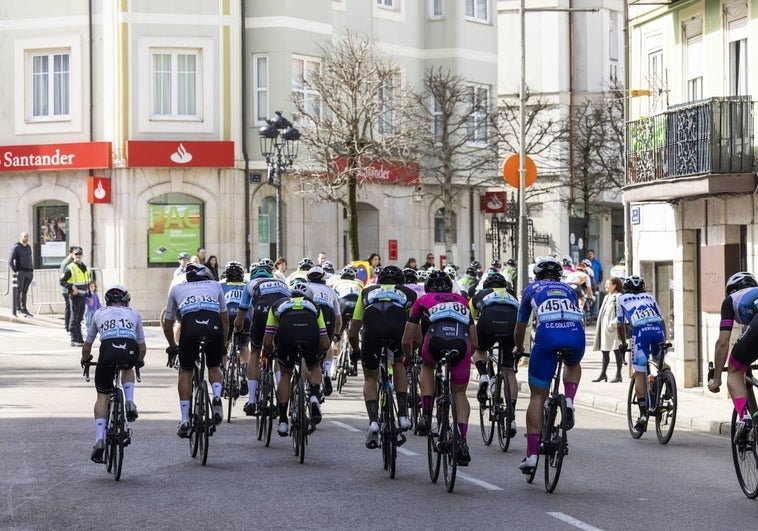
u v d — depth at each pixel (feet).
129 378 108.27
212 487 99.66
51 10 330.34
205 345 114.11
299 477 104.88
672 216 202.18
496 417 124.06
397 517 86.22
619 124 426.10
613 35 490.08
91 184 321.73
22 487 99.66
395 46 364.58
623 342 167.73
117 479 102.94
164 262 323.98
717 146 177.58
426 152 351.46
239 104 329.72
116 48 324.19
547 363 98.58
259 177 330.13
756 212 175.42
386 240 356.18
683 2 201.46
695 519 85.51
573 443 130.41
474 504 91.56
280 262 245.04
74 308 257.14
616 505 91.09
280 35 331.36
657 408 129.90
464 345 98.99
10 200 331.77
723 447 127.85
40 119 331.36
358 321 110.63
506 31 487.20
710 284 185.57
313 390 117.39
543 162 468.34
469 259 381.19
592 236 488.44
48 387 184.44
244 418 150.30
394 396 109.91
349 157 305.73
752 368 96.78
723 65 190.60
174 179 323.78
